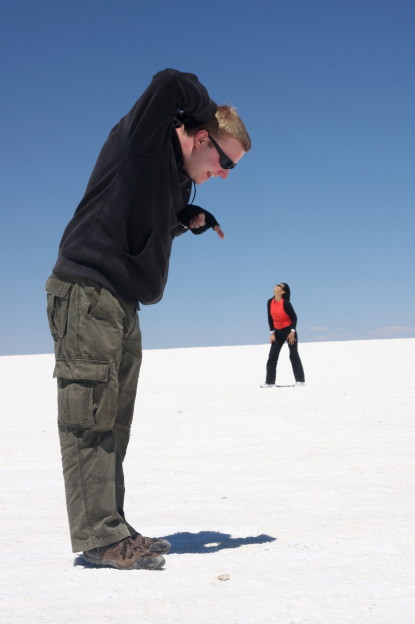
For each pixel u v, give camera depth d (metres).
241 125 3.12
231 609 2.29
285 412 8.27
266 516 3.73
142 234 3.04
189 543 3.28
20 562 3.03
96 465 3.01
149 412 8.78
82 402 2.99
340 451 5.56
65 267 3.03
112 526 2.96
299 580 2.58
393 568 2.68
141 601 2.41
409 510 3.67
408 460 5.08
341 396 9.66
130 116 2.98
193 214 3.20
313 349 23.45
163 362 19.81
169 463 5.45
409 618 2.15
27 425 7.95
